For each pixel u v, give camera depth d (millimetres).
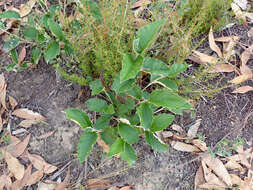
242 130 676
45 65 715
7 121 665
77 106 674
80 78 610
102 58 562
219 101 694
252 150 657
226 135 665
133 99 620
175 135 655
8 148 636
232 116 685
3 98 682
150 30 439
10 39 675
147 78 690
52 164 627
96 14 594
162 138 646
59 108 676
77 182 611
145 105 518
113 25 580
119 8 594
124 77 417
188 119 672
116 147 496
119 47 573
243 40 765
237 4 813
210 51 746
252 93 712
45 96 688
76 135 650
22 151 635
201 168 633
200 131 667
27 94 690
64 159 633
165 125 520
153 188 615
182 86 659
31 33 640
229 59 723
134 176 621
